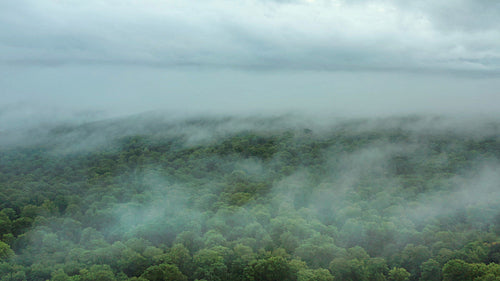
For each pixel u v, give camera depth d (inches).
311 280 3100.4
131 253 3681.1
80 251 3833.7
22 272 3304.6
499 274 3134.8
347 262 3385.8
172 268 3346.5
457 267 3253.0
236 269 3491.6
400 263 3750.0
